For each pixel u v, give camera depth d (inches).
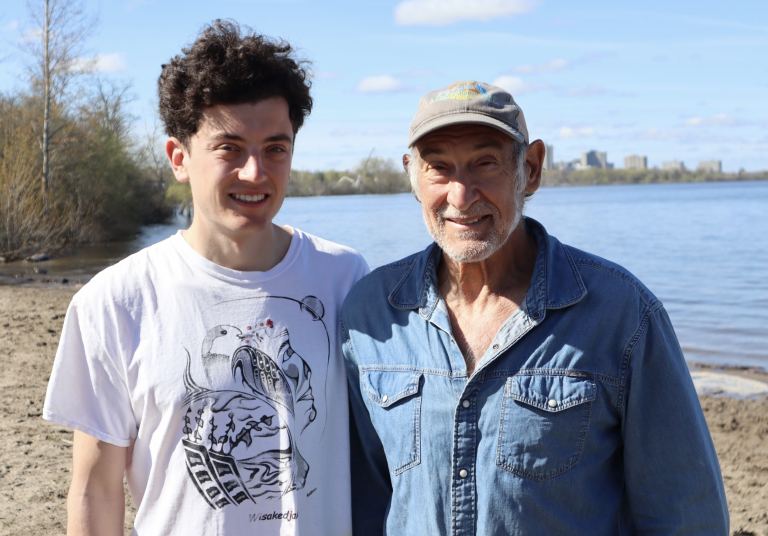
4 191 866.1
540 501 70.2
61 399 75.9
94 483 76.5
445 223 77.4
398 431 77.2
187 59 75.9
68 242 1011.3
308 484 80.1
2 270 756.6
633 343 71.4
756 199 3235.7
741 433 228.7
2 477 179.9
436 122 73.5
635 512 75.5
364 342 82.7
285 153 79.6
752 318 487.5
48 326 385.4
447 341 77.0
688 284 689.0
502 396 72.2
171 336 77.2
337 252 90.2
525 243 81.8
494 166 75.2
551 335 72.9
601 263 75.3
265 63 75.5
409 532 76.5
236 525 75.4
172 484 75.3
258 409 77.9
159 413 76.1
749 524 160.9
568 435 70.6
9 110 980.6
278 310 81.5
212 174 76.5
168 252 81.5
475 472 72.5
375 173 4045.3
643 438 72.6
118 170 1178.0
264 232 82.7
